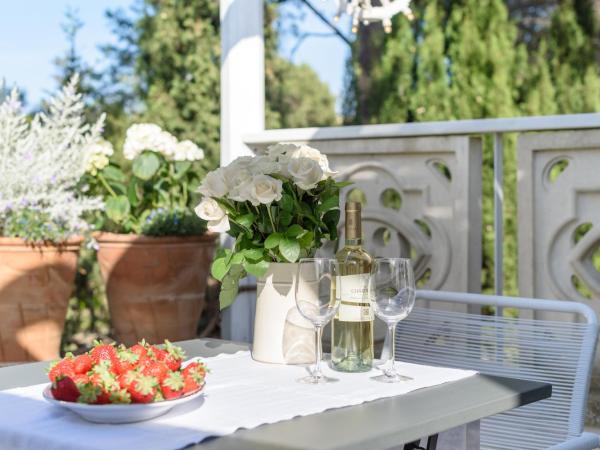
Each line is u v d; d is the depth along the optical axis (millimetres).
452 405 1406
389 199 6613
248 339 3721
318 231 1837
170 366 1377
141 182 4332
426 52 6312
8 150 3969
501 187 3205
